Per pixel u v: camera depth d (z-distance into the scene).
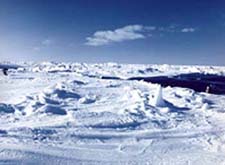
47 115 14.99
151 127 13.35
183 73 108.69
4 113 15.40
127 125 13.45
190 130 13.04
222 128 13.70
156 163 8.25
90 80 42.94
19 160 7.43
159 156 8.98
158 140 11.09
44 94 22.52
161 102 19.66
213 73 111.44
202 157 9.05
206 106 20.73
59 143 9.67
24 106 17.30
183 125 14.06
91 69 123.81
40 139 9.97
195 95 28.22
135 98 22.17
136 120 14.46
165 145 10.38
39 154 8.11
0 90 26.09
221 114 17.61
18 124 12.67
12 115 14.93
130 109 17.44
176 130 12.93
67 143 9.77
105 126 12.96
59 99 21.34
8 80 37.25
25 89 27.20
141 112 16.78
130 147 9.91
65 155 8.33
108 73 96.31
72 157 8.23
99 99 22.44
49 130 11.43
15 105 17.44
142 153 9.23
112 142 10.45
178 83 58.25
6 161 7.27
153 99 20.06
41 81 36.09
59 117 14.62
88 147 9.52
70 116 14.70
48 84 32.25
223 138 11.66
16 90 26.27
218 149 10.07
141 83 40.84
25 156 7.78
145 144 10.42
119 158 8.53
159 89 20.09
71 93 24.03
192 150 9.84
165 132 12.47
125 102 20.98
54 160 7.78
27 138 9.92
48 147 9.01
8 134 10.28
